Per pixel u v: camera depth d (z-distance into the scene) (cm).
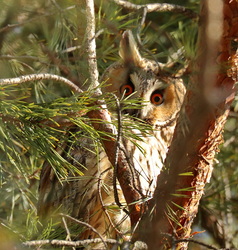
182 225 703
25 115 683
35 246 636
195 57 664
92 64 724
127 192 718
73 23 934
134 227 686
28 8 919
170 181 676
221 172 1104
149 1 1030
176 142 678
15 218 896
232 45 648
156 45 1088
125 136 725
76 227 836
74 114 688
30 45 963
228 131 1112
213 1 625
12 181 886
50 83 1011
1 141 708
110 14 955
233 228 1104
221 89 660
